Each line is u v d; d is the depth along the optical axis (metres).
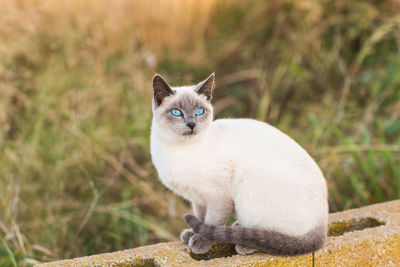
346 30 5.97
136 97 5.20
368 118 4.77
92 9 5.70
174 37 6.38
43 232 3.80
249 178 2.45
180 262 2.37
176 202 4.35
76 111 4.71
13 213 3.67
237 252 2.51
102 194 4.16
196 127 2.50
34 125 4.55
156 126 2.66
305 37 5.92
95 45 5.47
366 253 2.52
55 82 4.86
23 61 5.14
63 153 4.38
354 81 5.59
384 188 3.97
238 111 5.86
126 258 2.42
